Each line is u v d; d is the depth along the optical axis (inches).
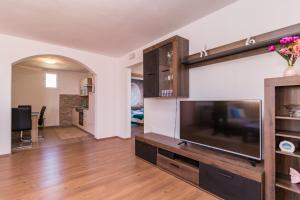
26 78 255.1
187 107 104.5
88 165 118.0
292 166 69.3
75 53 172.7
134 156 136.9
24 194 82.0
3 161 124.6
